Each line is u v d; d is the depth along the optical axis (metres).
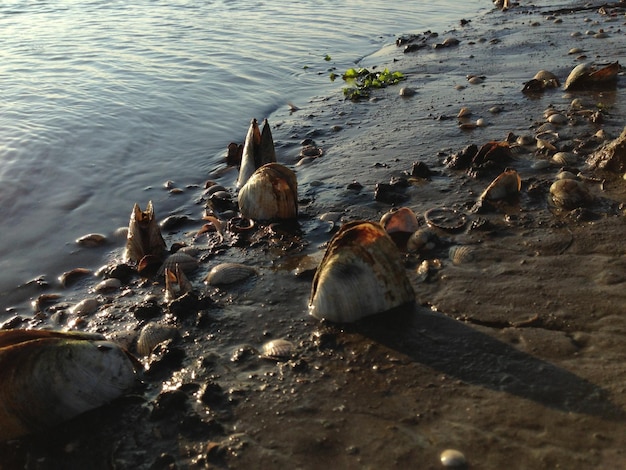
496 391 0.27
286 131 0.72
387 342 0.32
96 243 0.48
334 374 0.30
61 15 1.37
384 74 0.93
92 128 0.73
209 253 0.44
